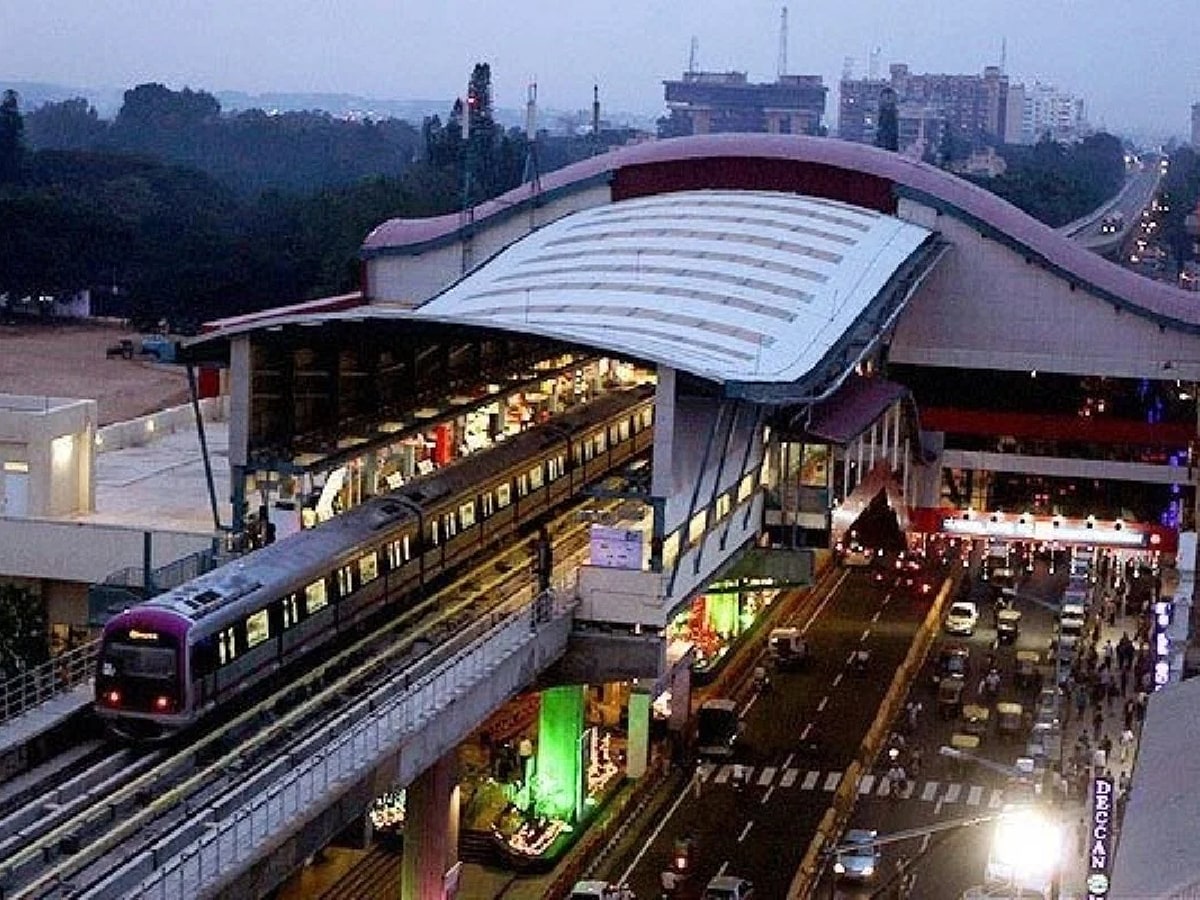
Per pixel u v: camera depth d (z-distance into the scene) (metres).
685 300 128.75
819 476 117.06
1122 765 107.88
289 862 64.94
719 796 107.56
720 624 135.38
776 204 159.00
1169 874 56.44
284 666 85.75
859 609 150.62
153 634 76.81
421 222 174.00
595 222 158.88
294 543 90.38
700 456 101.50
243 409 98.31
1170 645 104.19
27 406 120.00
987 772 113.00
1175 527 153.62
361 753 70.12
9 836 67.06
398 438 108.75
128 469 134.50
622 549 97.00
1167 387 153.38
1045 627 146.88
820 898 93.25
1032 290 154.75
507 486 113.38
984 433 157.12
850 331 128.25
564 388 144.25
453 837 85.25
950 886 95.12
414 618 97.81
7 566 112.44
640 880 95.06
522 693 98.31
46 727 75.56
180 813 68.94
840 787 108.94
